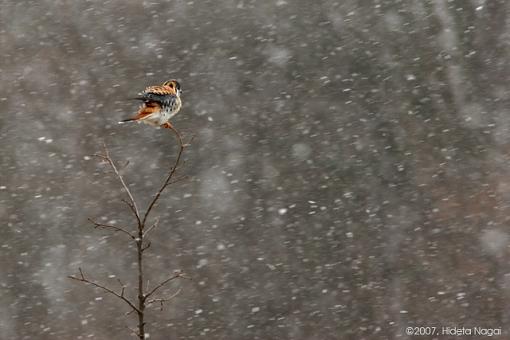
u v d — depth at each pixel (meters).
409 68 97.38
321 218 70.94
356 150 81.69
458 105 88.81
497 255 62.44
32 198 74.50
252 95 93.06
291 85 94.88
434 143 81.88
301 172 78.19
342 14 107.69
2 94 91.44
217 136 84.69
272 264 64.50
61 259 66.19
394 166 78.19
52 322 58.41
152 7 108.50
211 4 109.12
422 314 56.97
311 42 103.38
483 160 77.56
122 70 97.25
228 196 74.94
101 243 68.19
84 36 103.12
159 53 100.50
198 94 93.44
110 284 62.78
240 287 61.91
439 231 67.19
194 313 58.66
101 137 83.56
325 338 55.75
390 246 66.00
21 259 66.62
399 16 106.88
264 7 109.25
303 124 86.94
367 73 96.88
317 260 64.88
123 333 56.72
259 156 81.31
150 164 79.31
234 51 101.50
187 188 75.94
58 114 87.94
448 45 100.75
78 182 76.56
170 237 68.88
